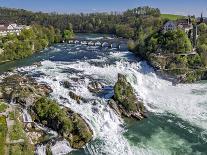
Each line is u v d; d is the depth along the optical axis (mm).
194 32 141125
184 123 72562
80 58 133250
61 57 136500
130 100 76375
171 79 112062
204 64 121312
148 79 106312
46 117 62562
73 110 68625
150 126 69938
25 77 90812
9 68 113938
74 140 59406
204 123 73000
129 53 151625
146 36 155125
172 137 65250
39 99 66188
